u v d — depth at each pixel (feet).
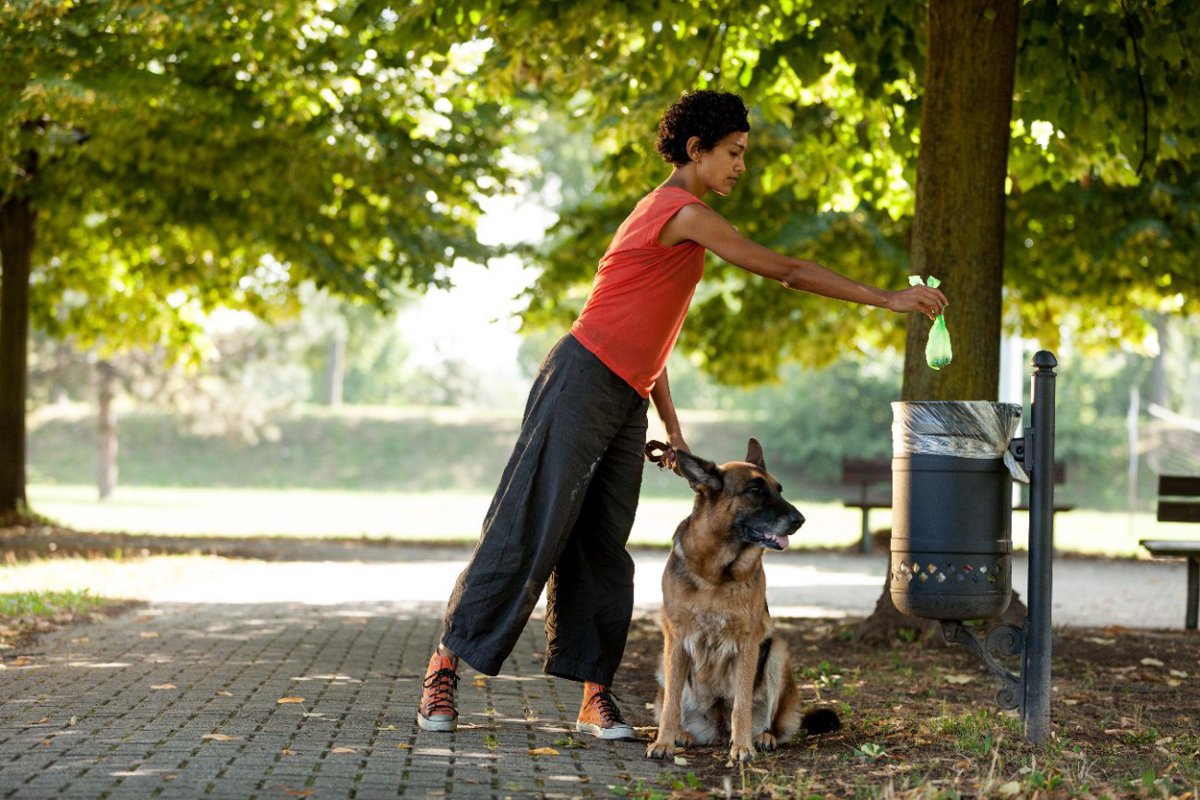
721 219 16.81
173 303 68.33
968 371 27.30
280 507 111.45
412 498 135.54
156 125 49.34
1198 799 14.47
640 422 18.11
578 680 18.37
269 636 28.63
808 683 23.81
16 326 59.26
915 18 29.68
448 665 18.13
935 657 27.09
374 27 46.60
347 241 58.03
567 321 62.13
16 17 40.32
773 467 165.68
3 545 50.93
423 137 55.06
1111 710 21.07
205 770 15.01
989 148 27.14
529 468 17.53
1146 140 28.55
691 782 15.42
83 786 14.11
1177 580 50.21
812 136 39.29
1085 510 130.00
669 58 32.30
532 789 14.78
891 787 14.38
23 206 58.49
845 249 57.52
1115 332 66.74
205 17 41.32
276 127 50.62
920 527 17.97
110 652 25.26
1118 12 28.17
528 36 34.22
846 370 165.48
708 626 17.11
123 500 124.06
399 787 14.53
